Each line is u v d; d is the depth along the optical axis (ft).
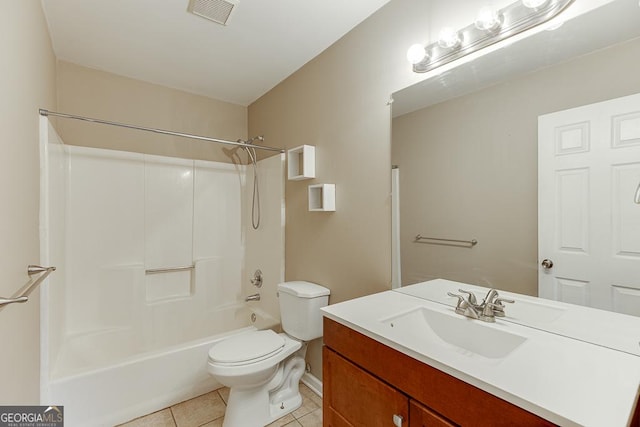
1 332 2.96
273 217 8.33
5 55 3.14
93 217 7.41
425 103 4.71
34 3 4.55
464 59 4.25
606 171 3.11
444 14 4.44
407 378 3.08
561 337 3.32
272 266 8.31
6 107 3.18
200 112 9.18
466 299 4.23
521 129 3.73
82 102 7.41
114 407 5.60
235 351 5.38
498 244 3.95
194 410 6.09
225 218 9.53
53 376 5.25
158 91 8.48
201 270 8.80
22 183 3.87
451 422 2.68
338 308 4.33
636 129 2.93
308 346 7.07
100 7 5.35
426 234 4.74
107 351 7.16
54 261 5.74
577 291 3.31
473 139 4.18
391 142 5.20
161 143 8.54
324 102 6.69
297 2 5.26
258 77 8.05
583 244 3.26
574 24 3.32
